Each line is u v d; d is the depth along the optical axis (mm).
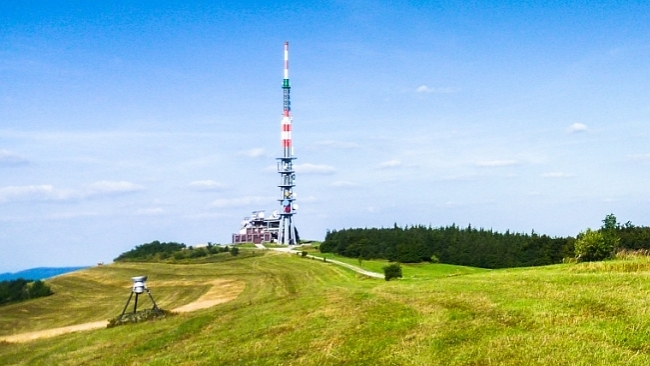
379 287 43906
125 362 30766
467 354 19734
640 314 21031
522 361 17938
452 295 31641
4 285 126812
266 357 25234
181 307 92688
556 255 131000
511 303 26328
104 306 106500
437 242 176625
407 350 21719
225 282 127188
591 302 24078
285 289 105312
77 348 39281
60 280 155500
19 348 45250
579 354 17641
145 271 161875
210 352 28578
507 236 183000
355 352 23062
